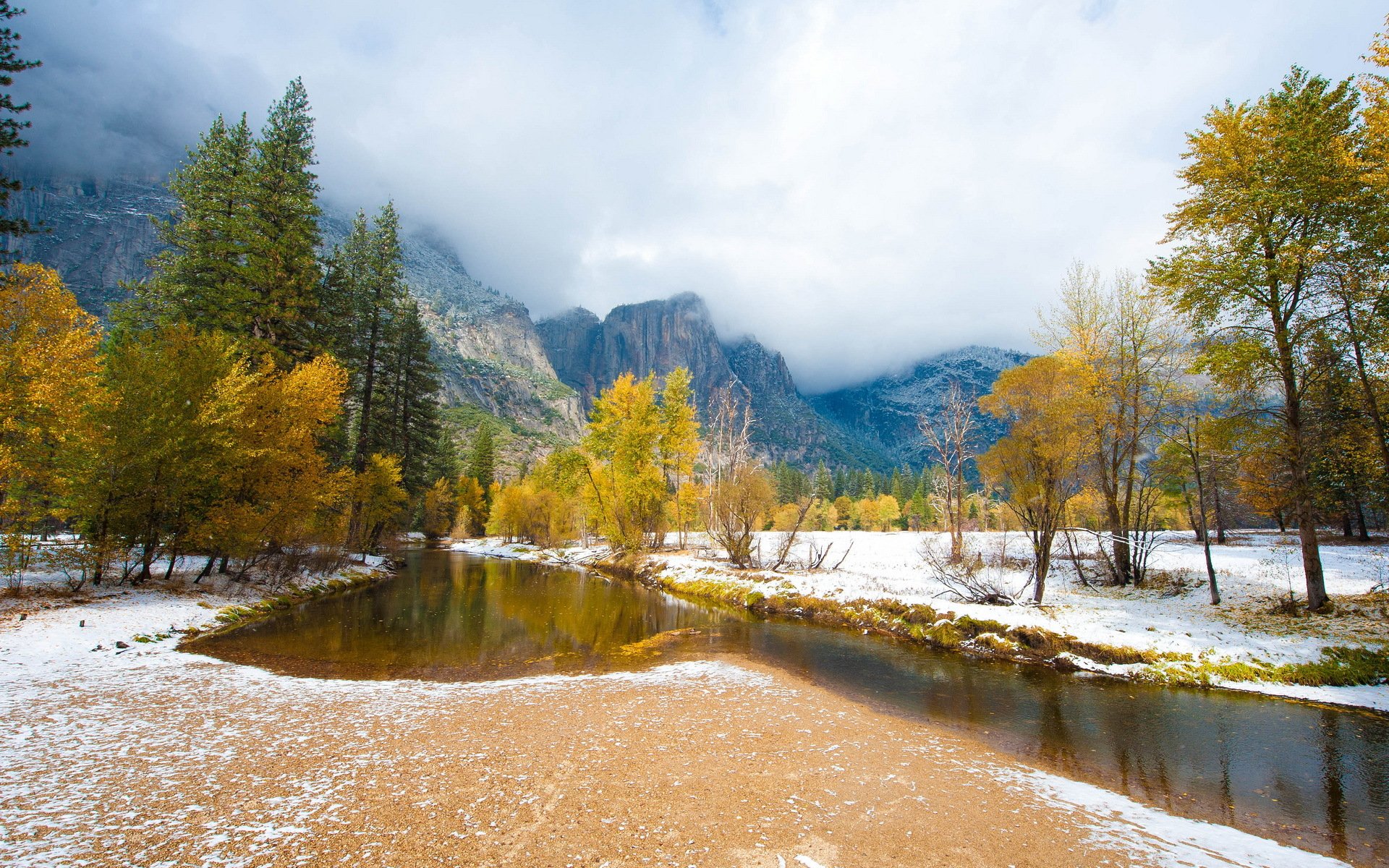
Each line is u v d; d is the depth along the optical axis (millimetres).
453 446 72500
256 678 10484
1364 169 12414
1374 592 14242
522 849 4992
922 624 16078
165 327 17234
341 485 21656
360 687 10219
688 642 15375
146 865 4484
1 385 13523
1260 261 13523
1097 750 8336
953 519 29953
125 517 15250
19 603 13016
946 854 5316
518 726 8367
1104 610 15523
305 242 24641
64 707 8266
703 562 29594
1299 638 12391
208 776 6230
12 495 13922
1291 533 31562
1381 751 8289
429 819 5465
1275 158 13562
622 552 36188
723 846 5227
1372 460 13828
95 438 14234
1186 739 8758
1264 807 6621
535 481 60250
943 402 30062
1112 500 19266
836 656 13961
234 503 17562
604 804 5969
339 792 5980
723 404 37062
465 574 31750
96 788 5816
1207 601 15938
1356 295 12758
